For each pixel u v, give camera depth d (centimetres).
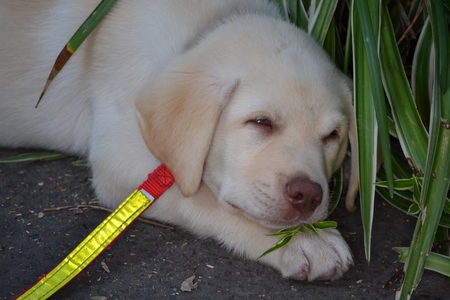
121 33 289
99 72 296
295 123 243
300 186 229
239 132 243
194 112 244
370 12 268
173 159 247
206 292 242
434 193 238
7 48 318
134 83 279
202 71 249
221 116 248
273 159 237
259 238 259
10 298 228
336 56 346
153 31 280
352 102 270
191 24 281
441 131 244
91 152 293
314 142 246
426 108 303
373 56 244
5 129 329
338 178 304
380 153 281
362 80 264
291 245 252
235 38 260
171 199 272
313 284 253
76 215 285
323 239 258
